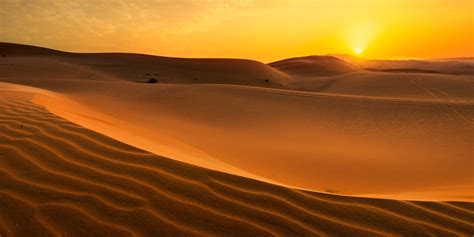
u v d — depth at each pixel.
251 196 3.17
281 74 89.19
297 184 7.23
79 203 2.90
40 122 5.43
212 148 10.73
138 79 61.59
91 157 3.94
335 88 61.47
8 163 3.62
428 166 10.30
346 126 17.97
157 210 2.85
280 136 14.80
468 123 18.95
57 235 2.46
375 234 2.65
